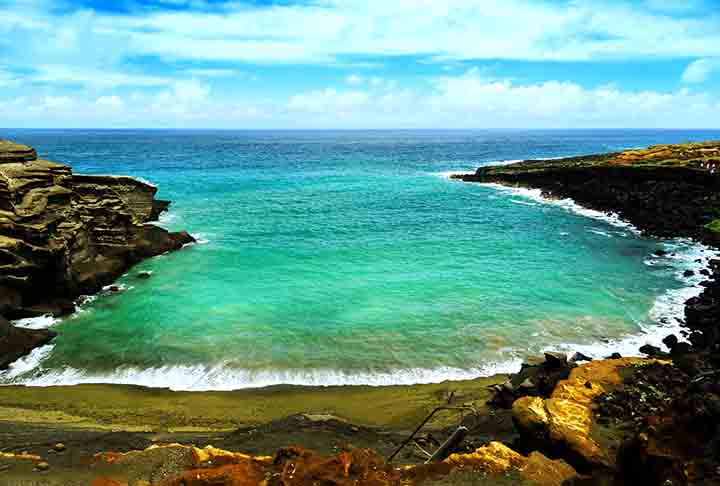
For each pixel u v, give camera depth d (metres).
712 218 48.53
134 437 14.57
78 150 173.12
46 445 13.05
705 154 71.12
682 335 25.61
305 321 27.23
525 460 10.43
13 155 32.44
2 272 26.70
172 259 39.34
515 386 19.42
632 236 47.91
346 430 16.08
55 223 30.69
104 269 33.72
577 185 71.50
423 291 31.89
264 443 14.32
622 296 31.28
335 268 36.88
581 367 15.60
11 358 22.83
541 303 29.98
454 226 52.28
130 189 45.34
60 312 28.45
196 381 21.45
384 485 9.50
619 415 12.55
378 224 53.06
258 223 52.91
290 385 21.17
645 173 63.50
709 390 8.89
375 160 142.25
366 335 25.64
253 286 33.00
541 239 46.56
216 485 9.55
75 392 20.53
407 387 21.09
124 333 25.95
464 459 10.38
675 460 8.16
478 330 26.25
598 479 9.81
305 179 93.56
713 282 32.88
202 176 96.06
